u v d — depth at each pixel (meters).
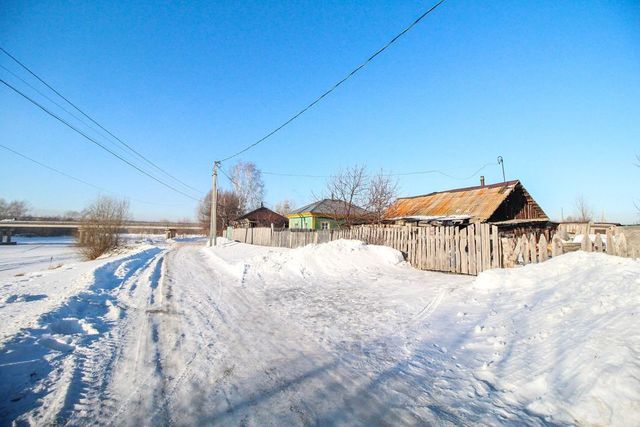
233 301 7.44
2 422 2.65
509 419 2.66
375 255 11.69
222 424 2.68
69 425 2.64
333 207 30.88
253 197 55.62
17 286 9.65
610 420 2.42
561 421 2.56
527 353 3.69
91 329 5.17
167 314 6.32
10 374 3.48
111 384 3.39
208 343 4.65
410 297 6.95
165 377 3.56
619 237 7.48
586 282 5.21
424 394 3.12
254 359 4.05
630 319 3.47
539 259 7.89
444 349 4.21
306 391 3.23
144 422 2.70
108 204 24.72
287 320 5.79
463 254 9.62
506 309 5.25
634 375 2.62
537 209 17.39
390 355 4.09
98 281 9.72
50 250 37.72
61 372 3.61
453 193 18.11
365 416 2.78
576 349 3.28
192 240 53.66
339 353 4.20
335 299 7.25
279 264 11.52
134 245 37.09
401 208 19.36
